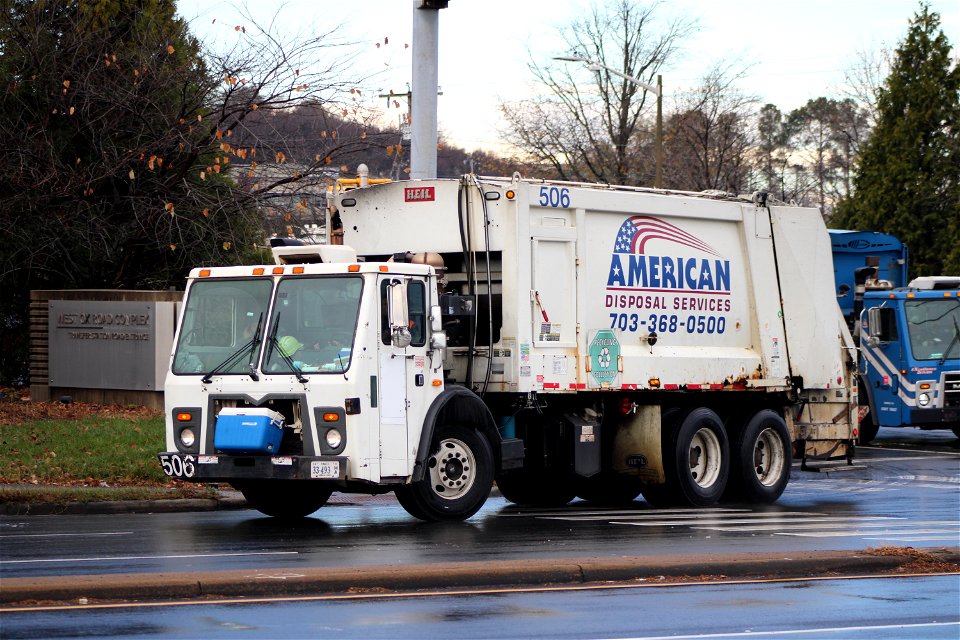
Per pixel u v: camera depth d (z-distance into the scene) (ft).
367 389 66.28
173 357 69.82
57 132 127.65
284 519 74.28
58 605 43.88
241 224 129.90
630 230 82.48
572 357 78.07
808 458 94.53
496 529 69.00
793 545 62.34
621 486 90.99
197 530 67.15
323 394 65.98
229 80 121.39
